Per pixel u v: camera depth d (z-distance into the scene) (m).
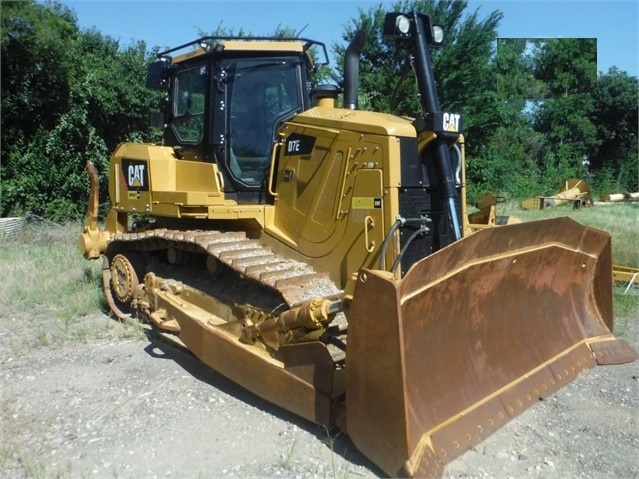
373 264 4.00
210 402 4.17
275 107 5.01
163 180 5.48
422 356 3.43
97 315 6.25
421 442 3.20
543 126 32.56
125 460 3.45
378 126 4.01
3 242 11.03
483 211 6.34
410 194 4.05
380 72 19.80
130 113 15.21
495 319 4.03
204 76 5.16
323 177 4.34
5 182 13.84
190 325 4.72
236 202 4.95
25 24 12.98
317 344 3.58
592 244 4.84
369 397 3.19
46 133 14.22
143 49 16.23
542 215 15.30
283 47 4.97
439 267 3.36
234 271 4.74
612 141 33.22
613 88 32.25
